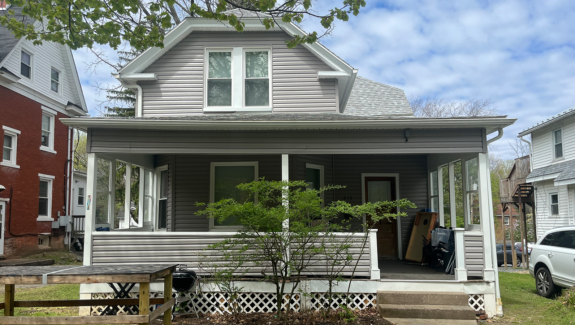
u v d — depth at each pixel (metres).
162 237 7.71
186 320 7.09
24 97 16.50
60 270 4.97
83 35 8.38
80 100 20.45
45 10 7.86
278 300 6.91
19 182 16.09
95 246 7.64
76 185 23.53
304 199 6.69
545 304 8.52
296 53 10.83
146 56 10.53
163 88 10.66
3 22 8.20
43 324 4.58
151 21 8.18
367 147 7.92
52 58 18.58
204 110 10.55
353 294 7.59
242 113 10.55
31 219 16.77
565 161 17.91
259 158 10.02
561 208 17.95
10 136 15.88
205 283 7.57
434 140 7.91
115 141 7.80
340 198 11.42
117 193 23.38
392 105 13.99
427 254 9.95
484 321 7.19
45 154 17.89
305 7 7.34
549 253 9.41
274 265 6.96
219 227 10.00
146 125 7.57
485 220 7.73
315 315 7.13
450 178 9.75
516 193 19.41
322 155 10.91
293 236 6.92
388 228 11.45
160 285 7.68
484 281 7.52
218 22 10.56
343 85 11.22
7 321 4.57
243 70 10.74
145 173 11.14
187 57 10.75
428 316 6.87
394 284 7.52
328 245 7.71
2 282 4.60
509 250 19.67
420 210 11.42
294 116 8.95
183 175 10.15
